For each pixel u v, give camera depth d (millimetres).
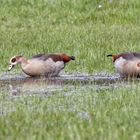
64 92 17234
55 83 19109
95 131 11766
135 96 15828
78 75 20828
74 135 11398
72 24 35469
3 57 24891
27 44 27859
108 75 20719
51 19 36656
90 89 17641
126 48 26281
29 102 15617
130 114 13570
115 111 13992
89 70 21734
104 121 12812
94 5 38688
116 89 17312
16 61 20688
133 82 18656
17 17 37375
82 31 31672
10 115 13703
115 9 37781
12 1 39750
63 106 14969
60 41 28516
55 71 20531
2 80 19984
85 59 23797
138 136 11328
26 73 20406
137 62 19703
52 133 11664
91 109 14328
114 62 20141
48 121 13008
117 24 35125
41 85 18750
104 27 33562
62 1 39250
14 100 16031
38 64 20312
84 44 27344
